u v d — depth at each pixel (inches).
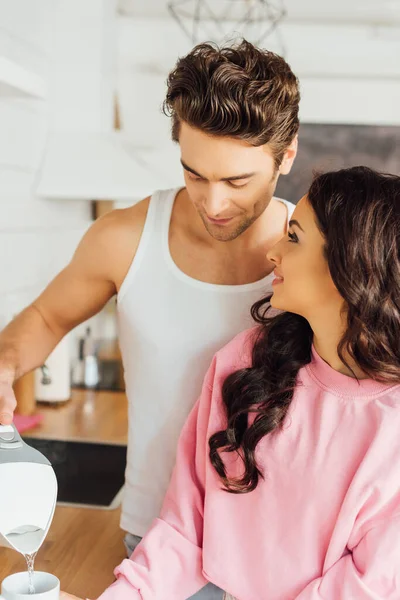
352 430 43.3
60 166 91.1
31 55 86.4
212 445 47.2
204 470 49.4
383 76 111.7
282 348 47.3
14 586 37.6
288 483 44.1
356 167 44.9
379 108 113.0
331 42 109.8
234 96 42.0
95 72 95.3
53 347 58.4
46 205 94.3
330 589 41.1
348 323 42.8
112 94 104.4
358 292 41.6
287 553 43.5
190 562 47.3
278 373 46.6
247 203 46.1
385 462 41.7
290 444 44.7
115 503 66.2
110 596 43.6
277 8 106.7
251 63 43.9
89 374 100.7
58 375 91.7
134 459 54.9
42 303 57.1
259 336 49.3
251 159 44.1
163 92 111.6
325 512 42.7
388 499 41.3
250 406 46.3
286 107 44.9
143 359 53.6
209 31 109.3
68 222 104.3
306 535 42.9
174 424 53.5
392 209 42.2
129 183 89.4
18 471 40.3
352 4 104.9
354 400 43.8
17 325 56.9
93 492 68.6
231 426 46.6
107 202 114.8
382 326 42.1
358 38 109.7
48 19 93.0
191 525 48.3
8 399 48.8
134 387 54.6
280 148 45.7
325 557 42.3
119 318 55.0
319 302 44.1
